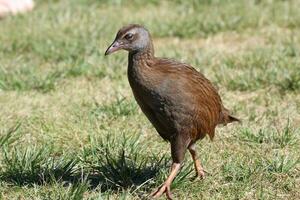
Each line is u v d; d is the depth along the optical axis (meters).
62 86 14.90
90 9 20.05
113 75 15.39
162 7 20.52
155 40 17.95
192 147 10.39
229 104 13.73
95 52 16.55
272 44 17.20
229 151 11.59
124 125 12.85
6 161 11.06
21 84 14.73
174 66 9.73
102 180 10.62
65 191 10.01
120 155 11.02
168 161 11.11
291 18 18.77
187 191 10.24
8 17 19.55
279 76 14.77
